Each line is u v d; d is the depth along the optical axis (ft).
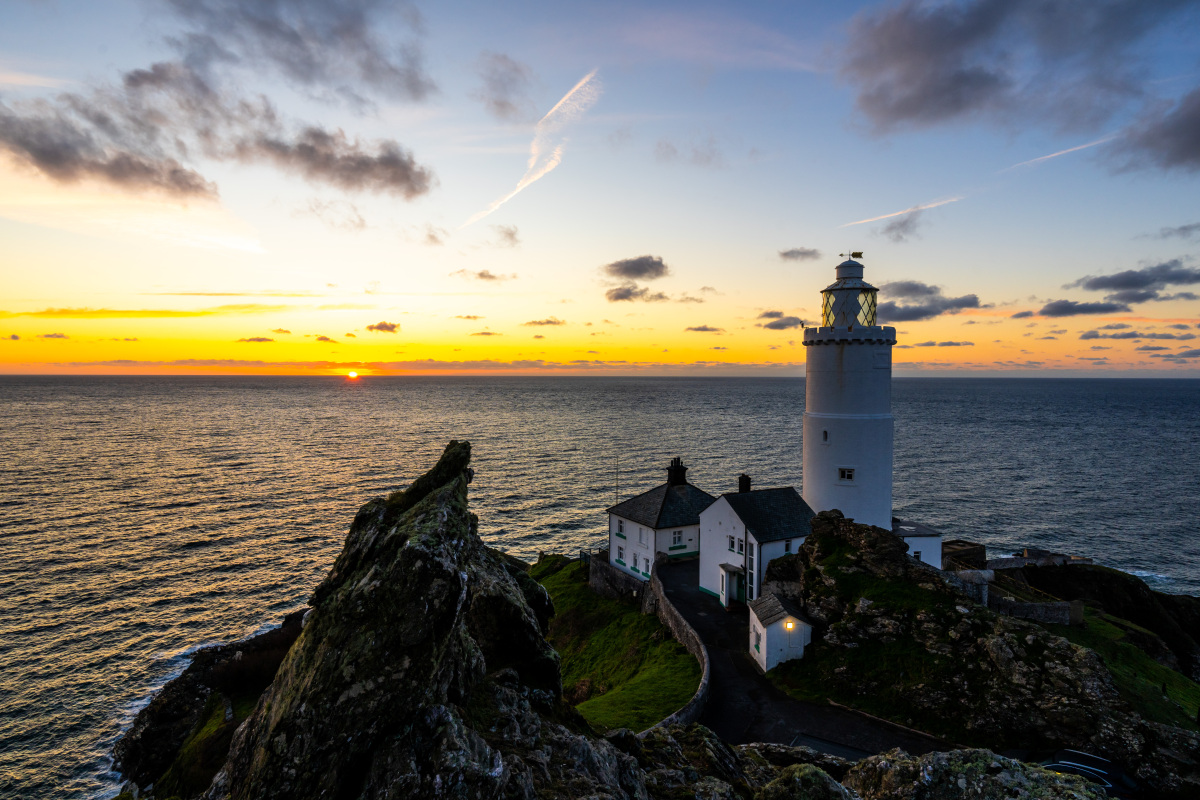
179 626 192.03
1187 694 102.68
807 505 148.77
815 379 151.84
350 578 38.06
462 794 30.53
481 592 51.98
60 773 131.44
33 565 237.25
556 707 49.34
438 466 48.08
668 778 50.60
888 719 92.73
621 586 163.32
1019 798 53.93
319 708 31.99
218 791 35.53
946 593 103.09
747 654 115.65
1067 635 117.39
